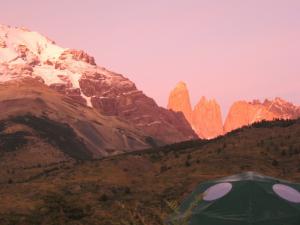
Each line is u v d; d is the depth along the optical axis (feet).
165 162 511.81
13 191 381.40
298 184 72.74
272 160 437.17
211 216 66.39
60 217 253.03
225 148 508.12
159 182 398.42
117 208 265.54
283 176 380.17
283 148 476.54
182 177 410.72
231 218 65.51
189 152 546.67
